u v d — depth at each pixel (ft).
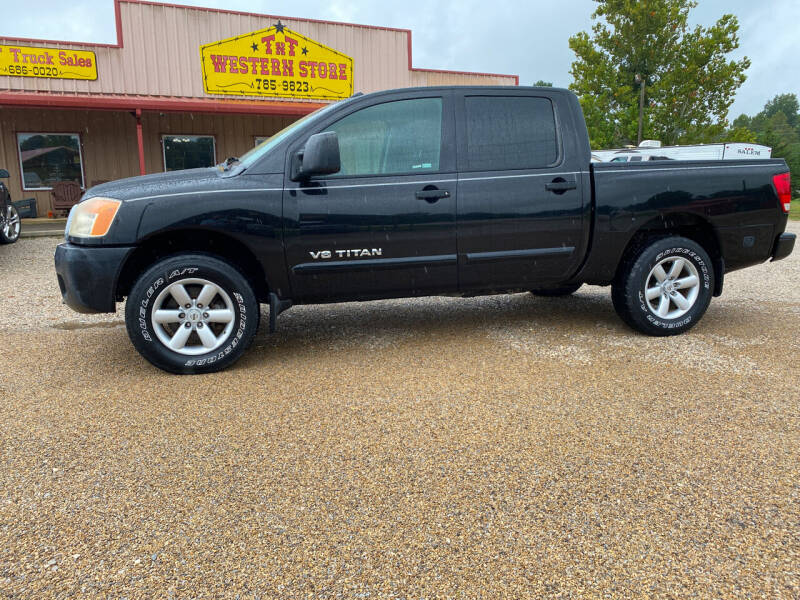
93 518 6.72
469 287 13.20
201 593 5.52
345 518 6.68
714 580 5.61
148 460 8.08
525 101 13.07
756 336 14.05
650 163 13.42
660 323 13.80
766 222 14.14
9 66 43.47
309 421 9.35
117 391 10.78
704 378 11.09
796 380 10.92
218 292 11.74
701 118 73.46
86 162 49.85
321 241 12.05
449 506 6.89
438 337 14.33
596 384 10.83
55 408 9.95
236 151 54.39
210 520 6.67
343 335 14.73
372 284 12.62
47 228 39.47
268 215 11.71
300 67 52.01
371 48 54.29
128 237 11.20
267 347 13.76
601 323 15.51
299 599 5.43
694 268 13.85
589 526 6.48
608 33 79.46
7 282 23.06
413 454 8.20
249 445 8.52
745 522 6.50
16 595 5.48
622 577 5.67
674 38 77.51
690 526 6.45
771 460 7.88
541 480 7.45
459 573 5.76
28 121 47.70
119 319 17.03
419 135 12.53
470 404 9.96
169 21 47.39
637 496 7.05
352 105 12.32
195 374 11.76
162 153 51.80
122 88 46.78
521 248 12.98
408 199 12.26
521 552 6.06
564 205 12.97
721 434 8.68
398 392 10.57
